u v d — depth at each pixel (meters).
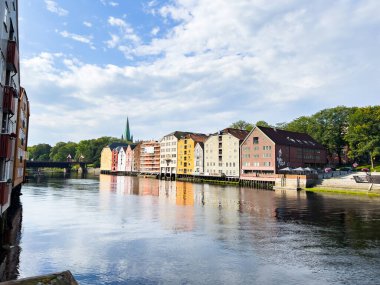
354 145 98.06
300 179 81.56
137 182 113.56
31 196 58.44
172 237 27.58
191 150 132.38
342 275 18.91
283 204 51.59
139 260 21.22
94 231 29.61
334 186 77.38
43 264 20.08
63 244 24.81
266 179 93.12
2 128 21.08
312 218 37.88
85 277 18.17
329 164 116.56
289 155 99.06
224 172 113.75
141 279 17.95
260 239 27.16
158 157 158.62
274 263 20.89
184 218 37.19
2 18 17.77
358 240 27.03
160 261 21.05
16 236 27.09
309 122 120.25
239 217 38.22
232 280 17.97
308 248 24.45
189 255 22.42
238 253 22.98
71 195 62.09
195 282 17.61
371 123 88.69
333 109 112.81
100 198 57.84
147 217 37.62
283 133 105.25
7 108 19.94
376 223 34.75
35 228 30.48
